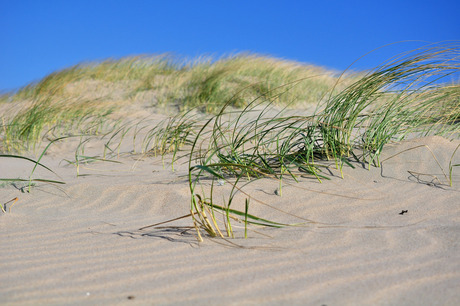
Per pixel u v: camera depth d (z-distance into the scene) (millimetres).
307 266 1826
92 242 2252
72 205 3098
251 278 1732
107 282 1745
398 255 1904
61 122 7137
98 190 3287
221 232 2355
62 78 9641
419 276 1689
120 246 2170
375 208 2670
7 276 1834
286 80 9477
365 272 1745
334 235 2205
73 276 1813
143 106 8453
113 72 10406
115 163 4695
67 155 5398
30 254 2100
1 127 6879
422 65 3432
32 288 1712
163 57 11078
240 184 3131
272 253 1992
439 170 3168
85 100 7836
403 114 3676
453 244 1992
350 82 9430
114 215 2834
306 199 2844
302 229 2338
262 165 3486
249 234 2297
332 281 1678
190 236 2293
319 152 3564
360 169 3264
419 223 2381
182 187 3152
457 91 3674
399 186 2988
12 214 2816
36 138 6266
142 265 1909
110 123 7102
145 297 1608
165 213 2832
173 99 8641
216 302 1549
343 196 2863
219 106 7969
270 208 2764
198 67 10227
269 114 7723
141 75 10344
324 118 3564
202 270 1830
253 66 9891
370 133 3600
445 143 3512
